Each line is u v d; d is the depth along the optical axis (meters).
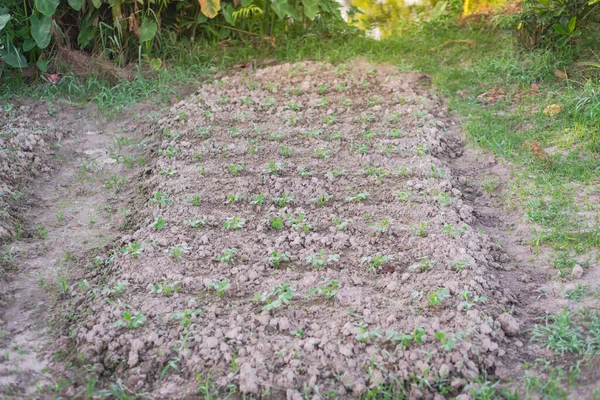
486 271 1.80
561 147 2.38
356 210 2.10
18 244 1.99
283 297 1.66
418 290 1.72
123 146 2.59
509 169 2.32
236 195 2.16
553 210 2.05
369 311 1.63
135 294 1.73
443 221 2.00
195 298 1.71
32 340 1.62
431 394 1.42
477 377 1.45
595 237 1.89
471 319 1.59
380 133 2.56
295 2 3.44
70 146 2.58
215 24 3.37
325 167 2.35
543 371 1.49
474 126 2.56
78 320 1.67
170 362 1.51
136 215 2.13
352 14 3.63
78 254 1.96
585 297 1.70
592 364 1.48
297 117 2.68
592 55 2.91
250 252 1.89
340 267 1.84
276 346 1.54
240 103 2.82
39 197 2.25
